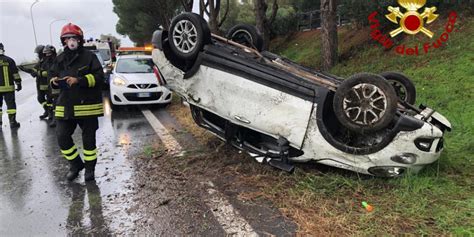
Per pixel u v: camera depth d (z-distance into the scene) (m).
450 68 8.15
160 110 9.48
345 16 14.16
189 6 20.39
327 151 4.05
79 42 4.36
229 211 3.63
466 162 4.45
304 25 20.97
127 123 8.04
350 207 3.54
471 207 3.36
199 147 5.79
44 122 8.69
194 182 4.39
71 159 4.62
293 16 21.27
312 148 4.12
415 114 4.31
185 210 3.70
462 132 5.39
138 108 9.88
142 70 10.34
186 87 4.88
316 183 4.04
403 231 3.10
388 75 5.22
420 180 3.86
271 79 4.21
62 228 3.47
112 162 5.33
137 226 3.43
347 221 3.31
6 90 7.92
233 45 5.18
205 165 4.91
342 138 4.26
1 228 3.50
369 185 3.96
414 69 8.93
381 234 3.07
